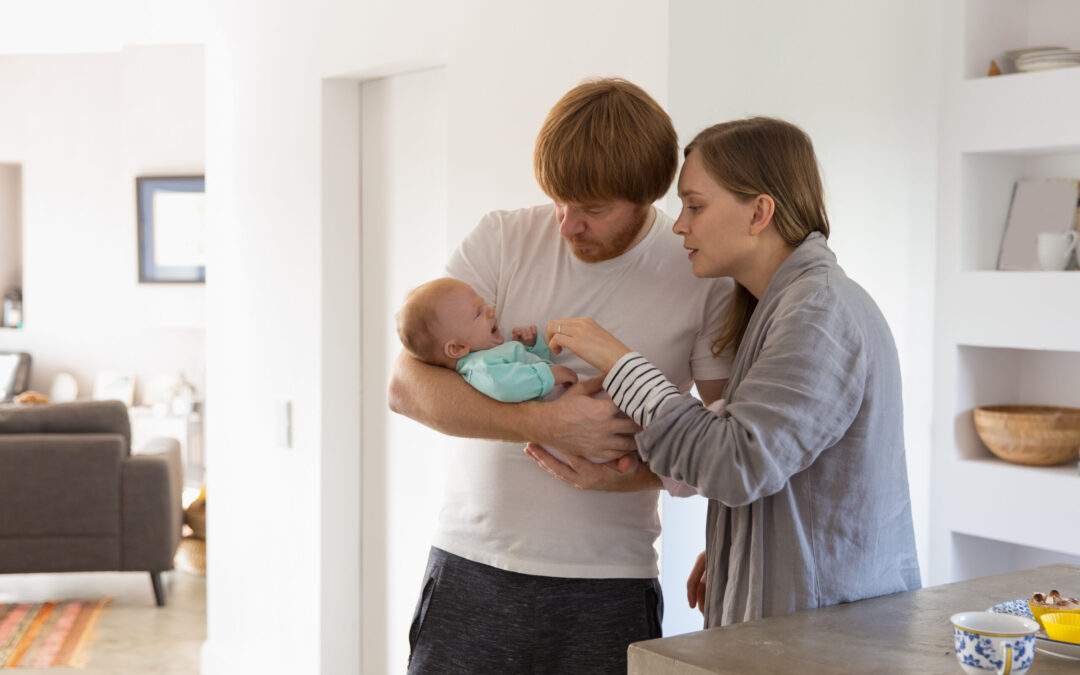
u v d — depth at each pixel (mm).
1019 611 1489
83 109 7707
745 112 2508
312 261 3453
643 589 1821
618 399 1587
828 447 1510
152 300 7441
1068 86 2865
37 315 7746
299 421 3547
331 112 3400
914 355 3104
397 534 3354
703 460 1478
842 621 1446
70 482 4641
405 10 3039
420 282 3213
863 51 2855
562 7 2557
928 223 3125
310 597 3514
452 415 1705
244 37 3799
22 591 5098
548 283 1826
